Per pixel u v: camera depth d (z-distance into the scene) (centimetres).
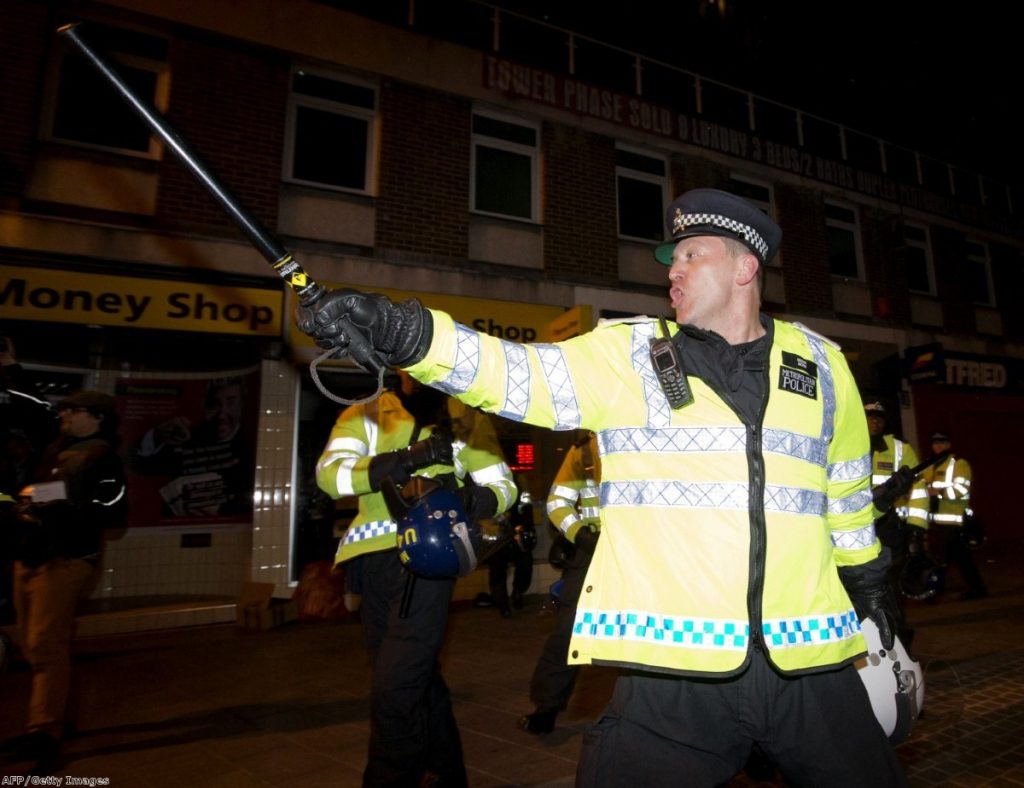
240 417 802
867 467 178
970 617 698
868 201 1300
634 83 1098
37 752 344
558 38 1043
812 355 166
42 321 672
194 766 351
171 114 755
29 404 400
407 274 858
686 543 140
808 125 1287
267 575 746
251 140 794
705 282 165
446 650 603
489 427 316
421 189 886
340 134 866
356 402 138
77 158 716
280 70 823
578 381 152
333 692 482
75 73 737
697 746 142
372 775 251
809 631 141
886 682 237
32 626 359
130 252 719
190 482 773
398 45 897
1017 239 1525
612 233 1011
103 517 379
